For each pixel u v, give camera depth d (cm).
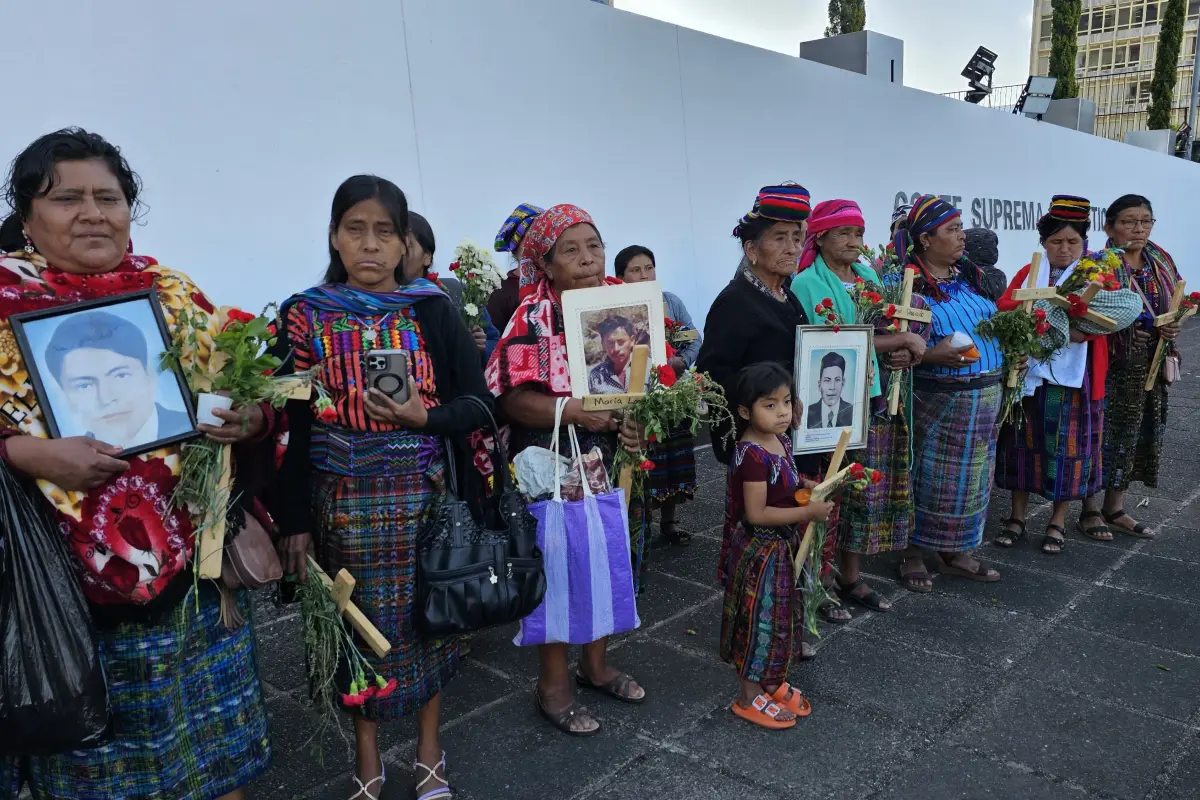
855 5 2798
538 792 246
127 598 170
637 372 249
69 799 181
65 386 161
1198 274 1675
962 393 368
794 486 282
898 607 374
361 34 448
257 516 208
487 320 411
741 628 278
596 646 296
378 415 203
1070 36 2825
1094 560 428
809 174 771
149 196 376
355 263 209
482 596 211
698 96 655
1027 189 1127
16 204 168
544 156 548
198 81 389
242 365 177
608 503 255
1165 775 250
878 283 360
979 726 278
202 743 189
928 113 923
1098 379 414
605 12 579
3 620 155
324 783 252
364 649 218
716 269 687
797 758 261
